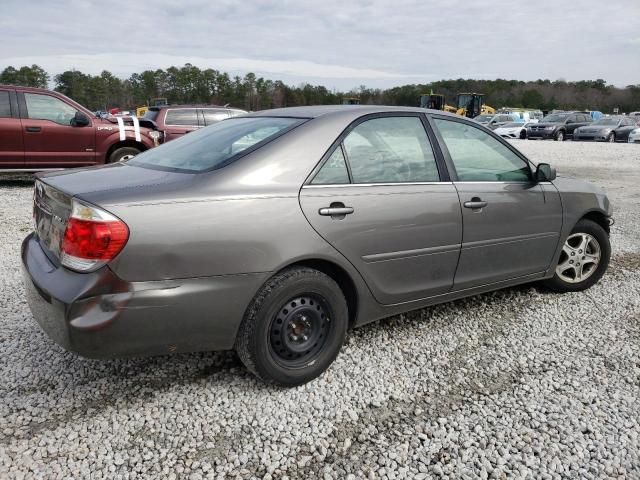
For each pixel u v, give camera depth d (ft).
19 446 8.00
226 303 8.64
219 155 9.62
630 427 8.80
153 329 8.18
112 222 7.79
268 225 8.84
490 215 12.00
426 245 10.95
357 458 7.94
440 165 11.48
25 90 29.66
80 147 31.14
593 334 12.32
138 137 32.78
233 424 8.68
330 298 9.73
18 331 11.73
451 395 9.68
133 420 8.71
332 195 9.62
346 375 10.25
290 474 7.60
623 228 23.66
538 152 66.80
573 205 13.98
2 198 27.66
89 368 10.25
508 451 8.16
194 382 9.87
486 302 14.14
